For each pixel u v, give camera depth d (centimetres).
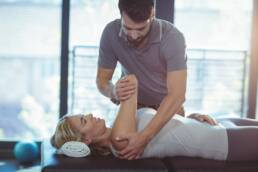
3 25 324
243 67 324
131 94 155
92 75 309
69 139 153
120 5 148
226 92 329
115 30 173
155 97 183
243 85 324
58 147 155
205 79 328
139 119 159
